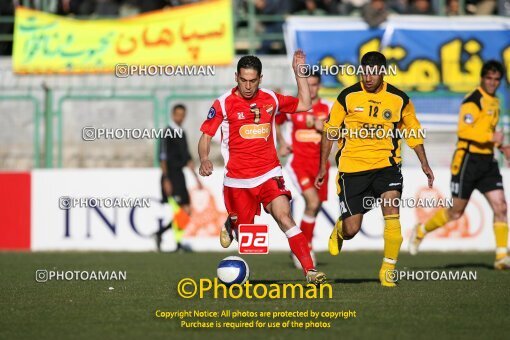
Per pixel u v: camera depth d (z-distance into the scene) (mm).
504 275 40969
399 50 64188
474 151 43906
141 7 67375
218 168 58469
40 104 60656
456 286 35625
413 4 68688
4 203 58656
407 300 31250
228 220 33812
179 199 57938
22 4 67750
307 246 32688
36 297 32750
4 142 61844
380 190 34188
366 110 33656
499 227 44344
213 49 62906
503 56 64375
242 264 32688
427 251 58094
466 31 64750
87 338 24359
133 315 28344
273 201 32969
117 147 61594
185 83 62125
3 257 52500
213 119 32562
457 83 61625
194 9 63156
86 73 62531
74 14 69812
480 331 25219
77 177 58469
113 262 48938
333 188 58250
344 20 64938
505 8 68688
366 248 58312
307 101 33094
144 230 58312
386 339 24047
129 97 60219
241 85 31984
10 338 24375
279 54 68250
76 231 58438
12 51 62812
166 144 57719
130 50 62969
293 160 45781
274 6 69938
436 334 24766
